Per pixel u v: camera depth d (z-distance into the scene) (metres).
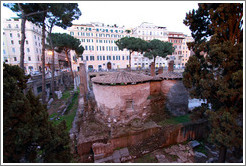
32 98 4.19
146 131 7.23
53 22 15.70
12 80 3.41
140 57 47.88
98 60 42.56
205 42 5.04
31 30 36.84
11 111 3.21
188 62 5.60
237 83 3.89
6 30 34.75
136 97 8.14
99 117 8.39
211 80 4.64
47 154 4.09
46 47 24.11
